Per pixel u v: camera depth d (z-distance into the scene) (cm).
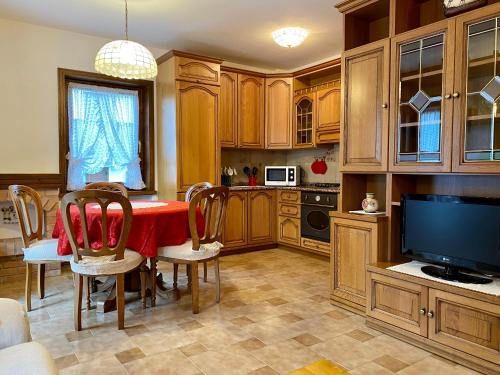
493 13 195
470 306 190
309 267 392
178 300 293
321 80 477
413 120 238
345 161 280
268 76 488
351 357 204
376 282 238
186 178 412
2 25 354
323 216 415
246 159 517
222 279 349
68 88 399
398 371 189
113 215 246
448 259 218
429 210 227
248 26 368
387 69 249
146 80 438
